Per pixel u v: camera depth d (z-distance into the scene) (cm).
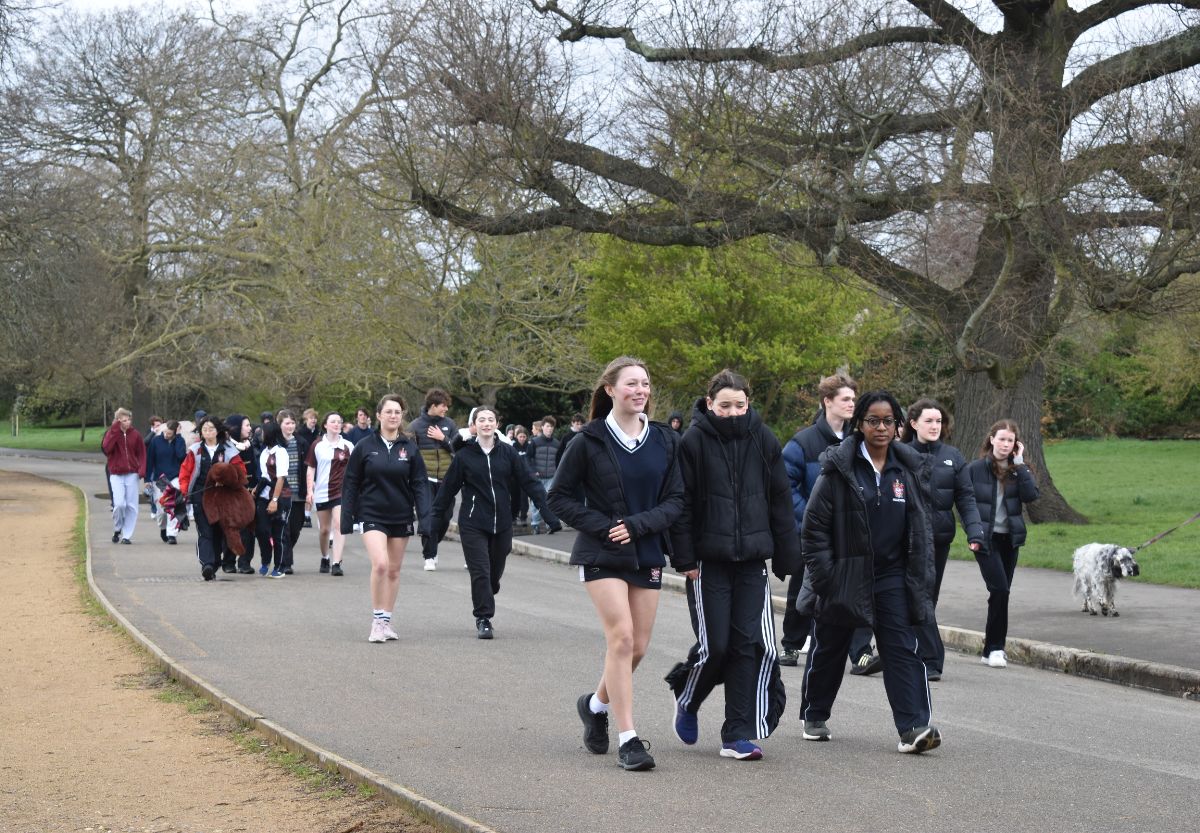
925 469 725
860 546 712
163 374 4647
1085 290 2066
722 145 2208
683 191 2347
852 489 713
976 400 2423
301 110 4272
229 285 4388
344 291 3631
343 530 1148
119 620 1248
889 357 4138
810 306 3070
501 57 2302
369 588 1577
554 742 734
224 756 724
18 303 3628
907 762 691
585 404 4422
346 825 579
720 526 684
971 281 2384
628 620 678
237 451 1700
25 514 2984
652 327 3175
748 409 697
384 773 658
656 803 596
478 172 2353
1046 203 1916
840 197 2127
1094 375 5553
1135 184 1962
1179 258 1981
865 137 2138
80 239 3984
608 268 3275
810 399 3828
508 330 3662
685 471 688
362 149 3444
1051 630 1182
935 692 939
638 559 678
